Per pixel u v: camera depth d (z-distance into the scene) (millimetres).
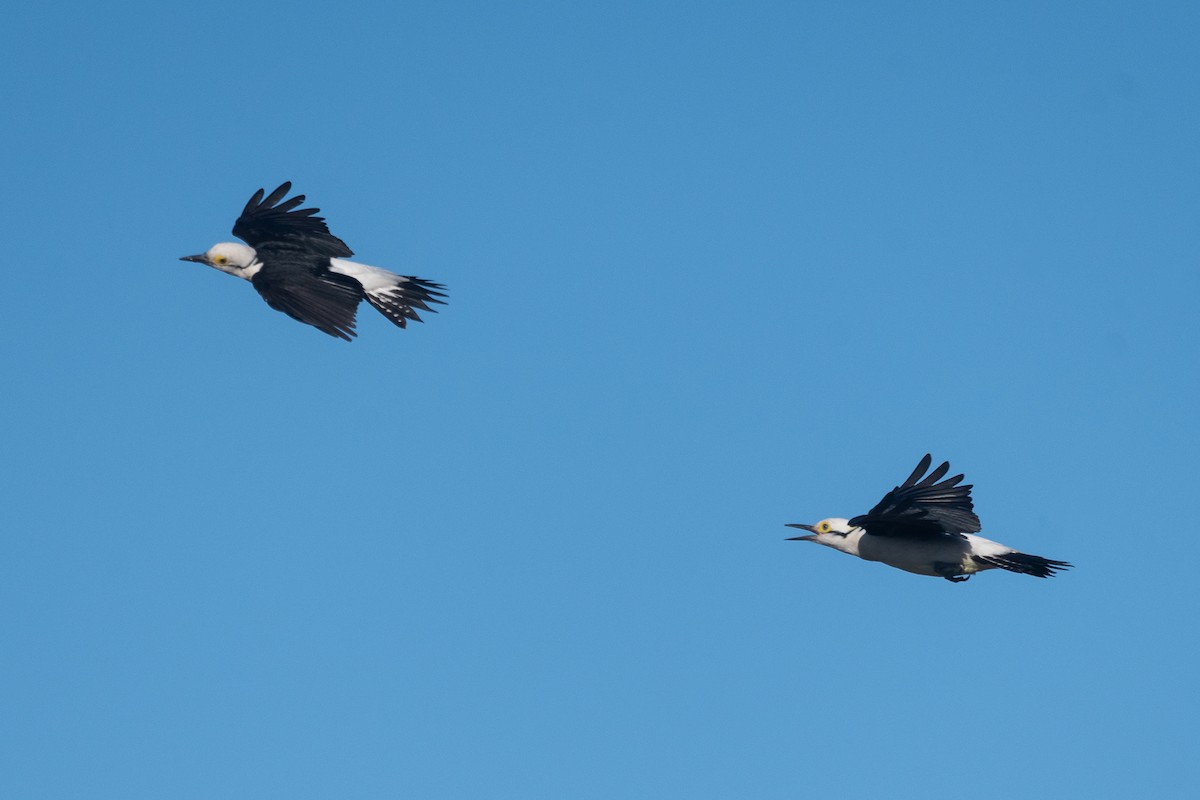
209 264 21562
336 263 21688
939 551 22438
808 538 23328
